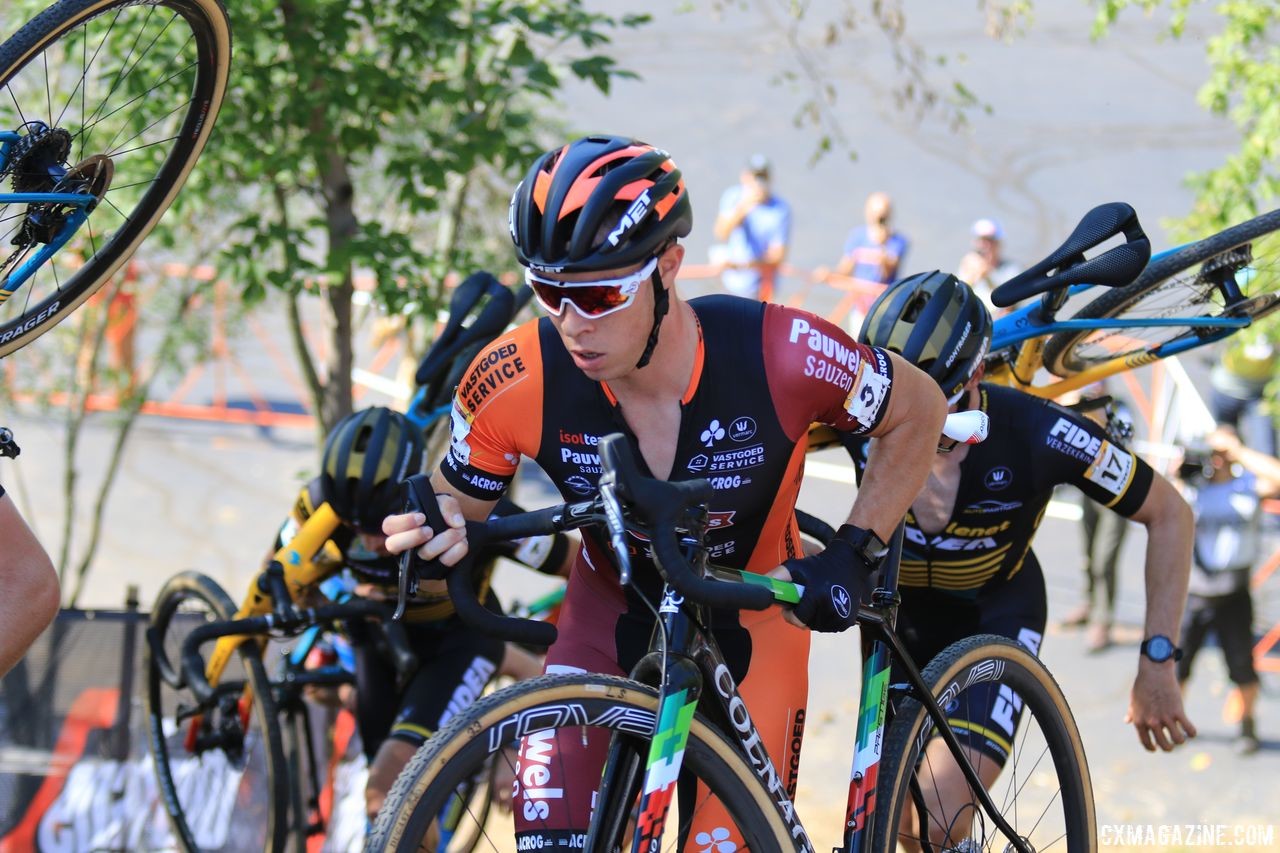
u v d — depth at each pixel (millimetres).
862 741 3602
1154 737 4703
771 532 3656
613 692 3170
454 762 2969
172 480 14547
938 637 5086
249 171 7172
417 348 9969
